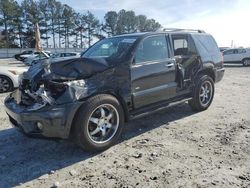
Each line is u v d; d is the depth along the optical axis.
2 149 4.69
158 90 5.38
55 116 4.00
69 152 4.52
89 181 3.64
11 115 4.50
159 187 3.45
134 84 4.94
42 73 4.49
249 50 23.72
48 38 83.31
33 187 3.55
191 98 6.36
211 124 5.77
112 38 5.86
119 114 4.65
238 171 3.80
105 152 4.48
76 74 4.41
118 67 4.72
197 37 6.53
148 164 4.04
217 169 3.86
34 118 4.04
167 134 5.22
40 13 80.50
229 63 24.83
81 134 4.22
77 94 4.18
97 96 4.36
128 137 5.11
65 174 3.84
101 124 4.48
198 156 4.26
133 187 3.46
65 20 84.69
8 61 41.03
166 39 5.71
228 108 7.05
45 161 4.24
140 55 5.11
